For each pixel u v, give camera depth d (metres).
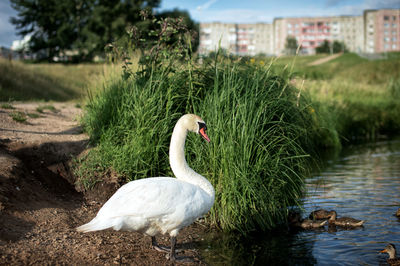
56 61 53.12
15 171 6.15
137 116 6.84
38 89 18.77
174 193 4.36
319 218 6.60
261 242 5.60
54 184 6.62
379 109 21.41
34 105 12.12
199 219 6.32
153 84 7.25
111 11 46.47
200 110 6.62
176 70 7.33
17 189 5.75
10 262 4.11
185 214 4.40
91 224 4.01
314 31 134.25
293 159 6.71
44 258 4.34
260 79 6.81
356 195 8.12
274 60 7.38
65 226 5.34
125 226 4.20
